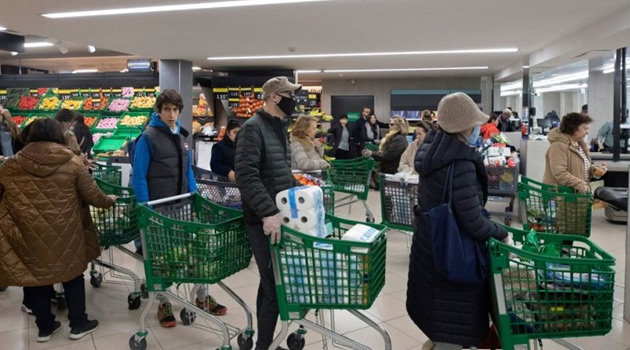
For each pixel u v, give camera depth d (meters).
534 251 2.37
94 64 15.07
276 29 7.32
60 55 13.36
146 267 2.80
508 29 7.38
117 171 6.04
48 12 6.29
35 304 3.09
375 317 3.54
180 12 6.26
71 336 3.16
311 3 5.79
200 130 10.86
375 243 2.34
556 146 4.32
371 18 6.57
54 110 11.34
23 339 3.18
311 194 2.42
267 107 2.65
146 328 3.32
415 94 15.19
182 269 2.75
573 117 4.28
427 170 2.15
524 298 2.11
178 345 3.07
